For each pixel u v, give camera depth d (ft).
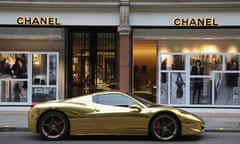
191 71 62.08
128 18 59.16
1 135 42.52
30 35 60.29
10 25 59.93
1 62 62.34
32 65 62.34
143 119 38.55
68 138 40.27
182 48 62.18
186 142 38.06
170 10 59.31
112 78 63.00
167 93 62.28
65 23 59.67
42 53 62.28
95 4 58.80
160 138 38.65
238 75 61.57
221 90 61.82
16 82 62.28
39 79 62.44
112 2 58.90
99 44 62.95
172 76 62.28
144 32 60.64
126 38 59.52
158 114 38.75
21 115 57.98
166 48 62.39
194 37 60.29
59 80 62.75
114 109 38.91
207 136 42.24
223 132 45.55
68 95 62.64
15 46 62.54
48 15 59.72
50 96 62.39
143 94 62.64
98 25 59.67
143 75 62.69
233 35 59.88
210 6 58.59
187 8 59.00
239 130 45.83
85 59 63.10
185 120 38.68
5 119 53.26
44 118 39.09
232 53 61.62
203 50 62.03
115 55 62.75
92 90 62.49
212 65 61.98
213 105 61.67
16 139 39.68
